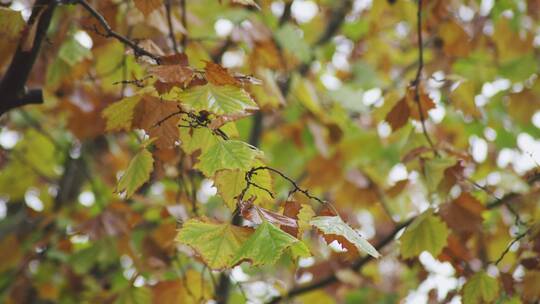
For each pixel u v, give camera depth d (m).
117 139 5.23
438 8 3.62
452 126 4.96
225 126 2.09
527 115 4.53
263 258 1.73
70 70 3.41
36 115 5.20
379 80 5.73
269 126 5.42
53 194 5.56
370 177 5.12
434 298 3.23
